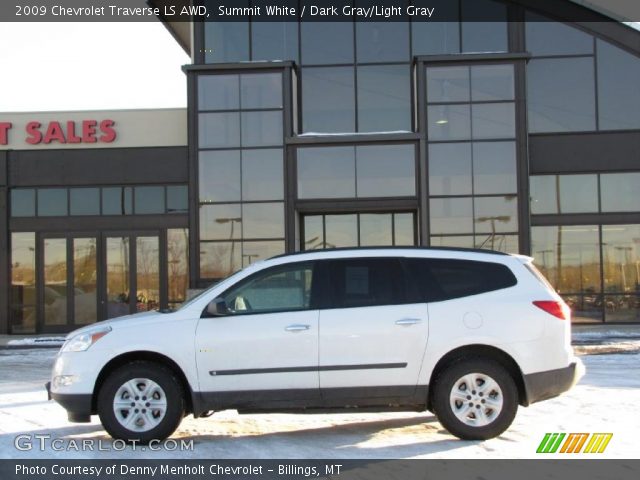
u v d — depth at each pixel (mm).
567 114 20344
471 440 6723
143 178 20750
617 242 20000
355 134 19484
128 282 20688
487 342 6730
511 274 7035
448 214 19156
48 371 12602
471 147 19312
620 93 20281
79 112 20938
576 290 19953
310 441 6918
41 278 20828
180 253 20656
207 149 19719
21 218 20906
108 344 6738
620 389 9438
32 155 20938
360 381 6723
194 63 20750
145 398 6730
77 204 20906
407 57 20812
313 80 20891
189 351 6715
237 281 7012
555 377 6770
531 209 20141
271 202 19531
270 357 6730
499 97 19391
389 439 6926
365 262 7055
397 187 19422
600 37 20375
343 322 6777
